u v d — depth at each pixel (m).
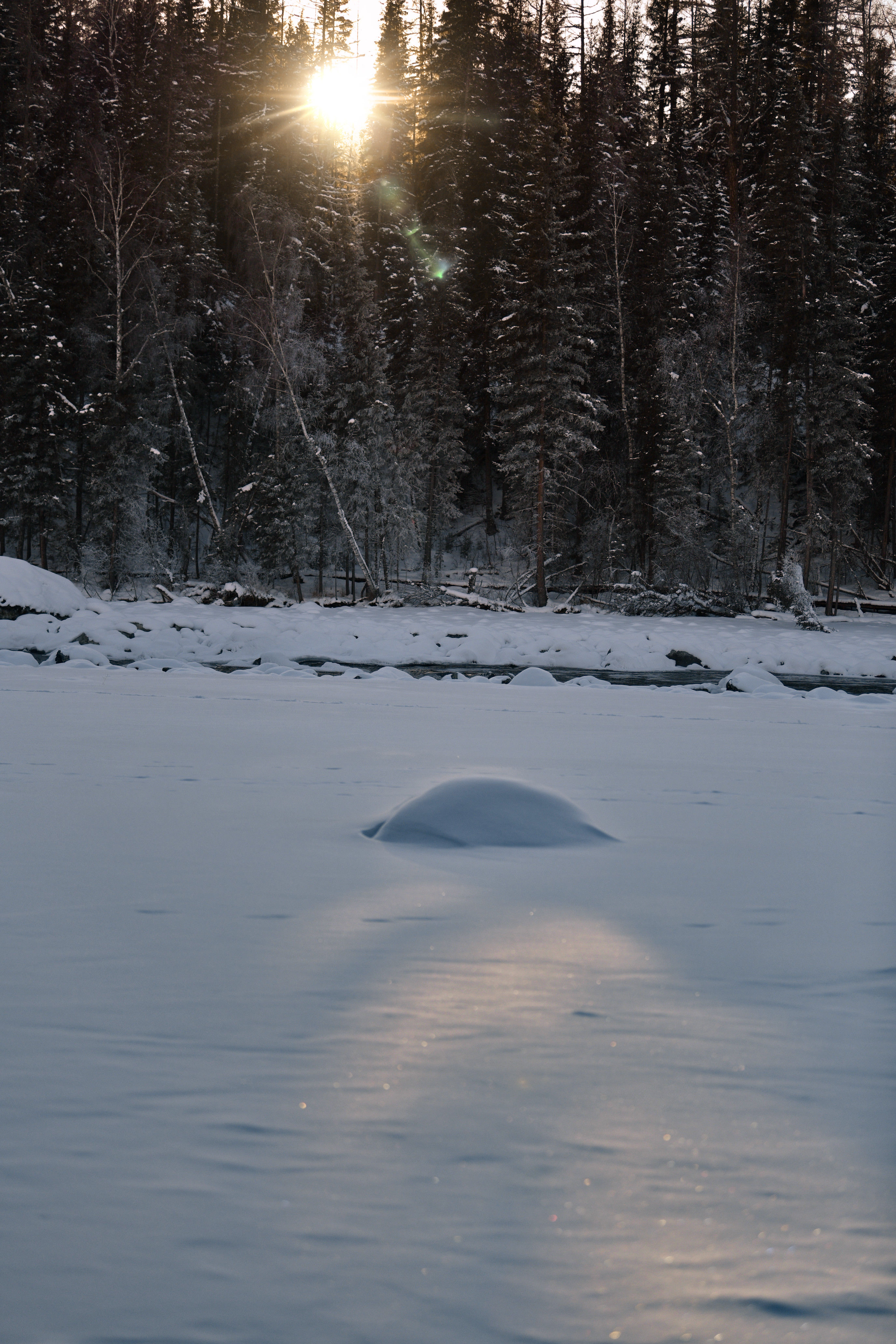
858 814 4.96
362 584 47.59
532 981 2.25
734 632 33.16
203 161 50.38
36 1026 1.91
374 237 56.28
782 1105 1.55
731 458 43.31
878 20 56.03
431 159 56.22
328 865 3.60
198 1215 1.19
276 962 2.38
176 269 45.12
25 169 45.94
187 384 45.41
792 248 41.47
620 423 46.66
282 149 51.88
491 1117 1.49
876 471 49.59
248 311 43.00
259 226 43.47
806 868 3.68
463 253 49.56
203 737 7.95
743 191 51.00
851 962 2.44
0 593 28.38
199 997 2.10
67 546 42.56
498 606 40.91
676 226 46.72
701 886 3.35
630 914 2.95
